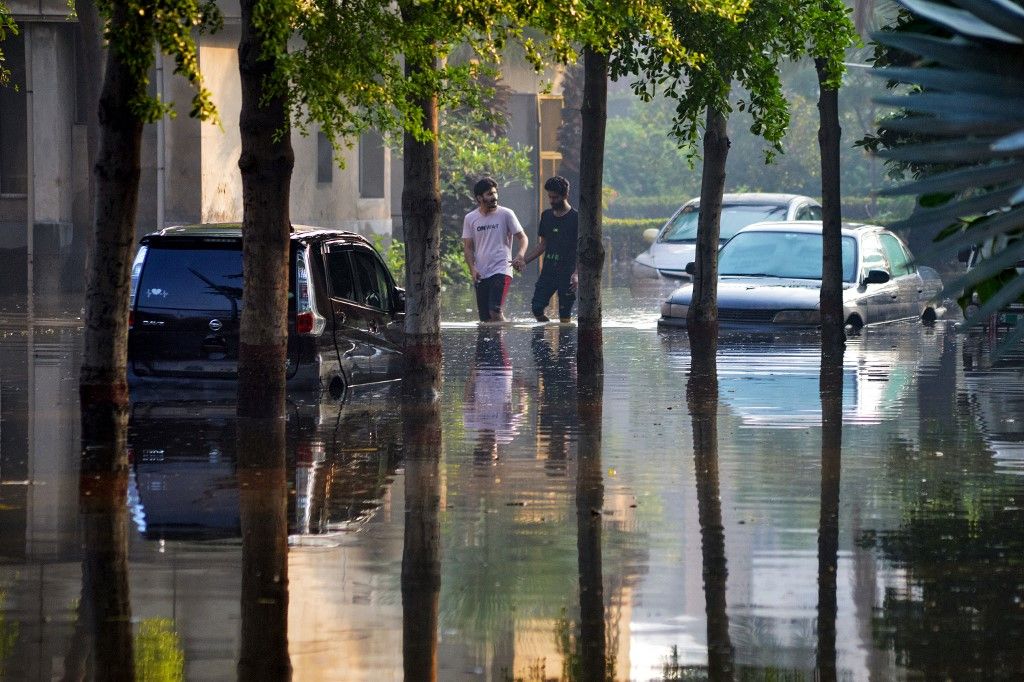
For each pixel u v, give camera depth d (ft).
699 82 166.30
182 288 139.54
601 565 76.23
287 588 71.10
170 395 140.15
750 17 168.14
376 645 61.36
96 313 115.34
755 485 98.89
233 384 139.03
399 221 385.29
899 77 27.12
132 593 69.72
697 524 86.33
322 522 86.48
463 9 119.75
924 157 26.71
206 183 281.95
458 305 279.90
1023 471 104.32
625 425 127.13
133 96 111.55
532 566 75.87
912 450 113.60
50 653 59.72
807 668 58.18
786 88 616.80
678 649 60.90
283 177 123.34
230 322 138.72
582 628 64.23
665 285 341.00
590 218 164.76
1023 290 28.32
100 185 114.32
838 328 200.54
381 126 125.08
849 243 226.99
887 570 74.95
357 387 147.74
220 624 64.44
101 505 90.68
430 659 59.31
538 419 130.62
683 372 168.25
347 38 116.67
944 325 230.48
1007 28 26.30
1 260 304.30
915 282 237.86
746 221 317.42
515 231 232.73
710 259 205.26
